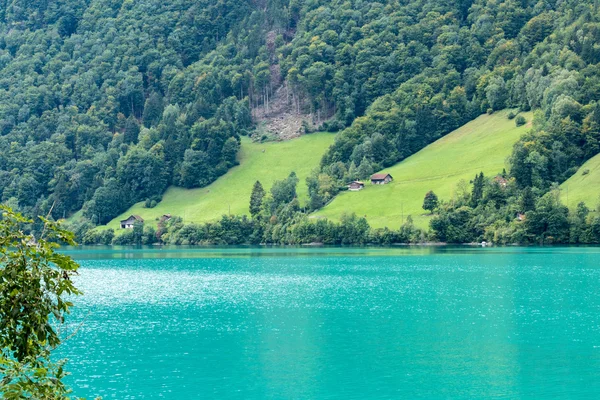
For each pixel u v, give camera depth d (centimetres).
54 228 2238
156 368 6391
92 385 5847
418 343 7369
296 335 7875
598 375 6041
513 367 6328
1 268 2114
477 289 11900
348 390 5678
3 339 2123
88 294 11781
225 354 6962
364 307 9975
